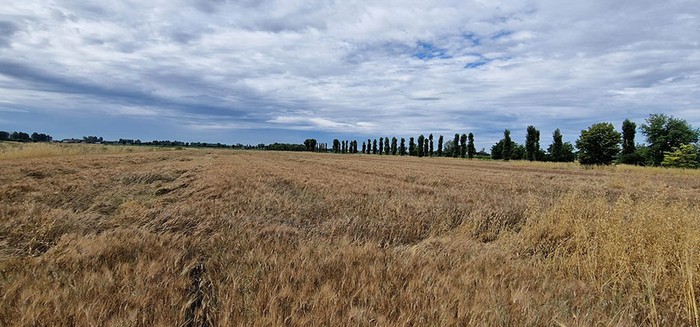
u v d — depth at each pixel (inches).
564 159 2662.4
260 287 155.2
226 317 127.6
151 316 131.9
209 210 337.7
